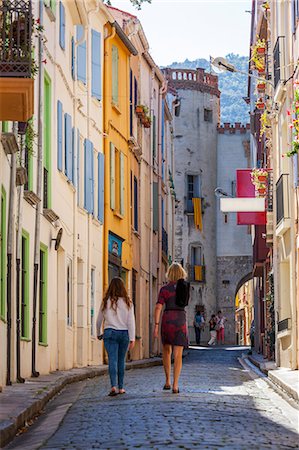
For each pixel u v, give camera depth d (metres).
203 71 97.88
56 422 16.97
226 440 13.92
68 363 33.38
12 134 21.50
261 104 42.91
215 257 95.94
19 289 24.44
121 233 44.59
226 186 97.31
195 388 24.14
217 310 95.50
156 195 55.88
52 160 30.36
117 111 43.97
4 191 22.44
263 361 40.06
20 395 19.97
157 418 16.64
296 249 32.56
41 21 27.81
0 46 20.02
